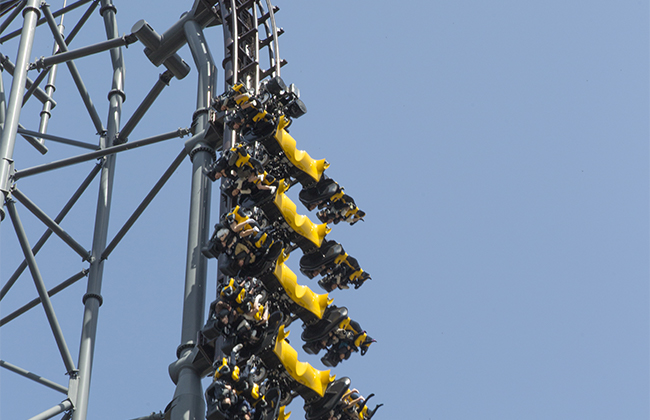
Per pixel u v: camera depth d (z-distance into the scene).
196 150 66.31
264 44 71.69
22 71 67.06
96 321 69.81
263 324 51.69
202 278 60.56
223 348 51.34
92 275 71.62
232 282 50.59
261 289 52.59
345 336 59.56
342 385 56.75
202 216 63.31
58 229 70.00
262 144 58.00
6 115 64.62
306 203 61.34
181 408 53.94
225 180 55.84
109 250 72.44
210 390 49.25
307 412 56.69
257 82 67.38
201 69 71.38
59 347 65.00
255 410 50.38
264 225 56.19
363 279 61.69
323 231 59.75
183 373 55.62
